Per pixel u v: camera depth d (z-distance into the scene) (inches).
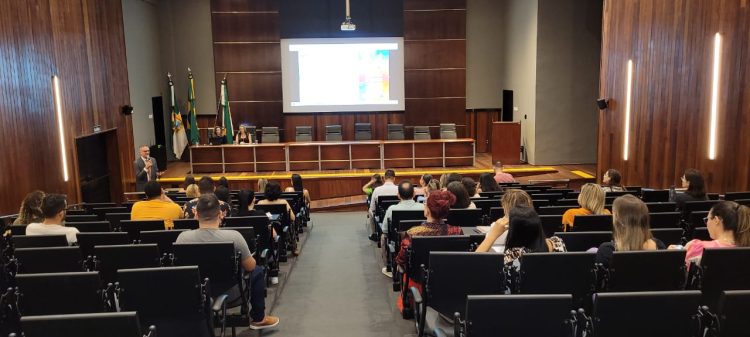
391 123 651.5
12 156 288.4
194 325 127.0
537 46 552.1
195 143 590.2
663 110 358.3
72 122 361.7
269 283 225.6
